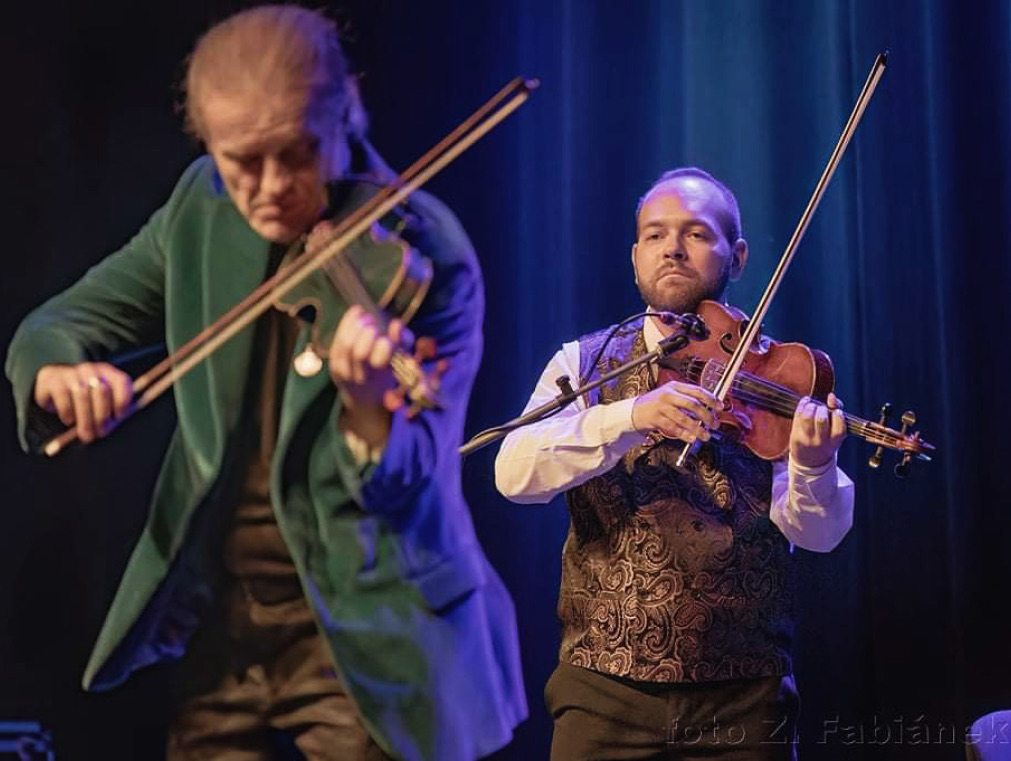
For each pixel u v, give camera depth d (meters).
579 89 11.96
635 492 7.68
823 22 11.70
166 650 5.42
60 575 11.00
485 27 12.02
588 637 7.68
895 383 11.35
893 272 11.41
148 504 11.05
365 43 11.88
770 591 7.61
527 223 11.95
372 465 4.86
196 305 5.25
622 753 7.54
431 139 11.94
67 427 5.26
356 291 4.93
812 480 7.44
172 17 11.45
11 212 11.23
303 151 4.85
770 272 11.66
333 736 5.36
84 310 5.44
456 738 5.19
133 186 11.38
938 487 11.19
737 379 7.85
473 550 5.47
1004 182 11.22
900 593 11.16
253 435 5.25
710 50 11.90
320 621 5.03
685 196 8.26
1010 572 10.98
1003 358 11.13
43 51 11.37
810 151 11.70
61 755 10.75
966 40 11.35
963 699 10.95
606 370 8.23
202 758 5.52
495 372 11.81
